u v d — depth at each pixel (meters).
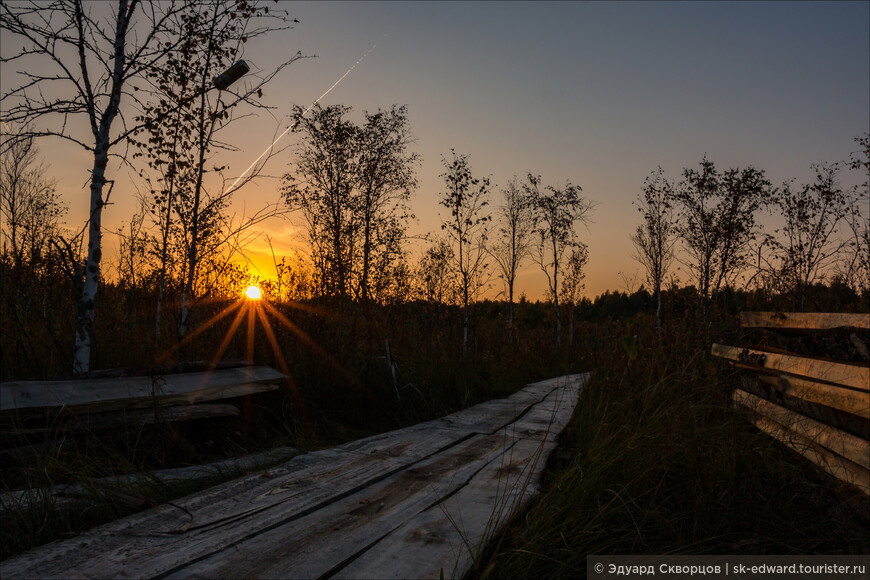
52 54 5.82
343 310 8.11
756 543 2.88
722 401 4.37
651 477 3.43
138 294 12.03
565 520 2.95
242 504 3.22
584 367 13.84
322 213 16.14
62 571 2.33
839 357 3.22
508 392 9.29
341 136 16.45
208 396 5.06
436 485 3.66
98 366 6.30
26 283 7.31
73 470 3.63
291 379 6.16
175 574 2.31
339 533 2.79
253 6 7.38
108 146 6.12
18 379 5.09
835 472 2.97
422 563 2.46
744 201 17.41
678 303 9.99
